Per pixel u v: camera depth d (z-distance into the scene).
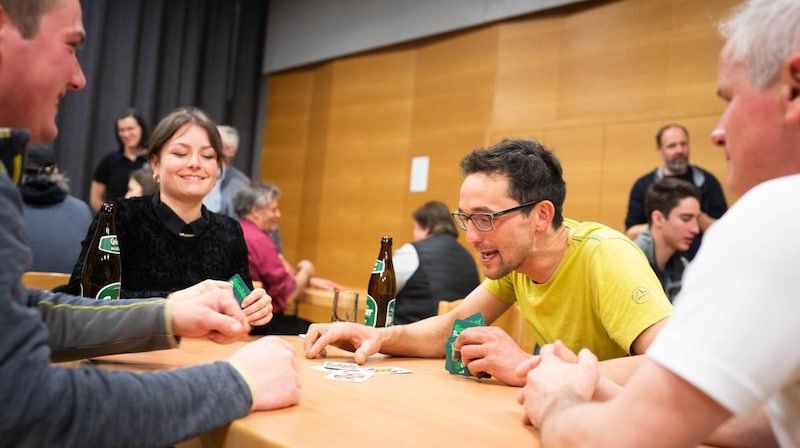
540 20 4.14
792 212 0.56
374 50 5.21
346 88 5.41
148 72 5.30
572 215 3.82
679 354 0.58
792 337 0.55
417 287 2.84
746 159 0.67
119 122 4.23
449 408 0.95
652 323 1.23
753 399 0.55
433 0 4.70
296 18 5.80
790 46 0.62
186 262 1.88
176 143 1.85
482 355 1.19
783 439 0.68
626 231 3.40
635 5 3.69
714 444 0.82
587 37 3.89
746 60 0.66
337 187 5.39
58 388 0.67
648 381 0.61
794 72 0.62
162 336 1.02
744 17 0.67
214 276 1.92
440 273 2.85
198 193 1.87
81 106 4.97
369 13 5.18
